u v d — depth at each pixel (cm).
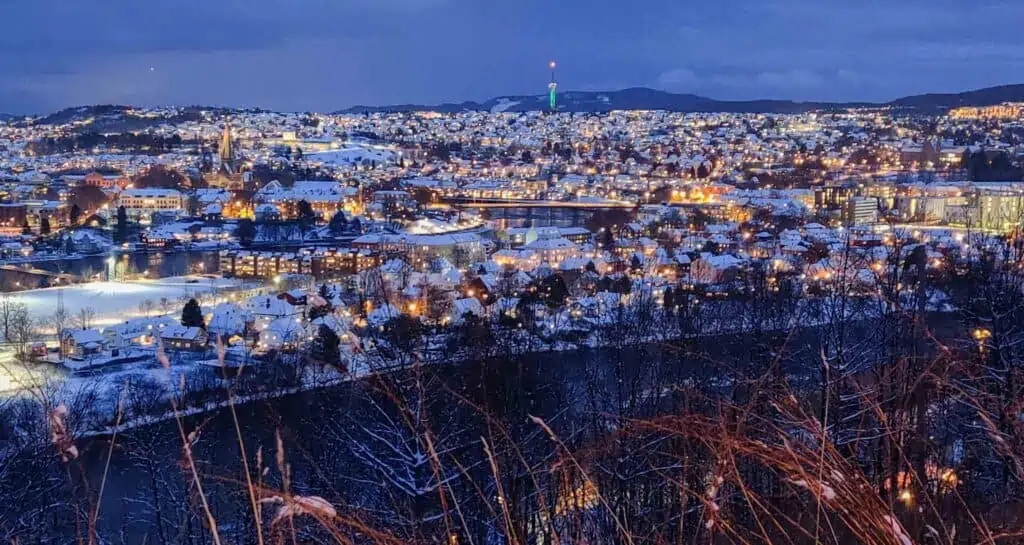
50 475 3216
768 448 937
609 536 1391
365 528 991
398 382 1772
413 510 1605
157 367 6588
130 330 8112
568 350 6269
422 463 1656
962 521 1493
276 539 947
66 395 5297
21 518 2734
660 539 1465
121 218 18200
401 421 1781
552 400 3462
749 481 1493
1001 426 1705
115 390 5647
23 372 6512
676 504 1697
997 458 1964
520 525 1541
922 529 1248
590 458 1477
